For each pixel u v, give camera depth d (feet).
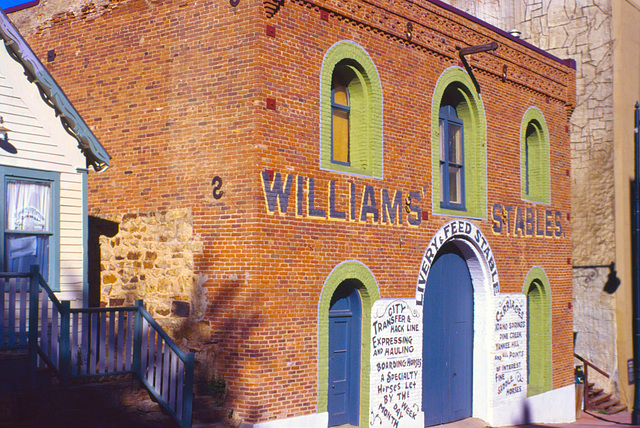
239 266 41.32
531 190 68.90
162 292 44.70
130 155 47.21
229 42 42.73
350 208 46.37
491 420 59.06
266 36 41.78
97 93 49.47
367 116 48.52
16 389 35.22
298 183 43.09
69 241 42.24
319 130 44.60
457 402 57.88
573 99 72.69
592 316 82.28
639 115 72.84
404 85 51.44
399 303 49.78
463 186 59.67
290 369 41.86
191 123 44.24
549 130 69.41
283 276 41.88
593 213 82.33
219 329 41.78
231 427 39.75
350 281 47.39
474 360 60.08
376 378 47.60
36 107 40.96
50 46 52.70
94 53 49.93
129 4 48.16
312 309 43.34
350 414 47.52
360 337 47.75
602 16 82.79
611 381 80.59
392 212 49.73
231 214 41.88
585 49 83.61
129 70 47.80
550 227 68.80
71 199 42.42
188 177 44.14
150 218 45.78
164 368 38.52
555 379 68.39
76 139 42.80
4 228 39.27
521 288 63.93
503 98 62.75
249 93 41.63
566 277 71.05
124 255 46.88
